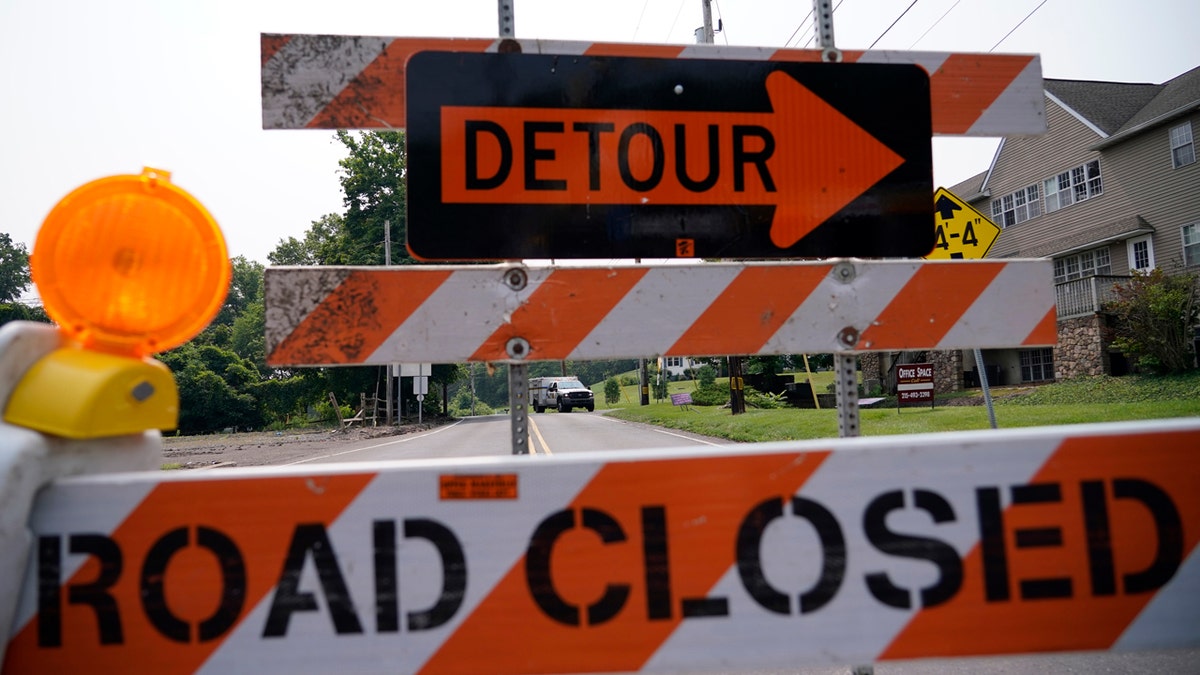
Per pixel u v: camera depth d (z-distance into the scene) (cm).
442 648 118
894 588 120
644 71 189
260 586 117
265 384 4397
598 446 1573
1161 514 121
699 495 120
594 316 177
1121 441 123
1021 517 122
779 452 121
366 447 1850
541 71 186
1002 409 1648
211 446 2239
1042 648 120
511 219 183
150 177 122
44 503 114
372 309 171
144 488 116
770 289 182
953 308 186
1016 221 2923
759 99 192
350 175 4438
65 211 119
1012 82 203
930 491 122
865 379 3300
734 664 119
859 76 196
